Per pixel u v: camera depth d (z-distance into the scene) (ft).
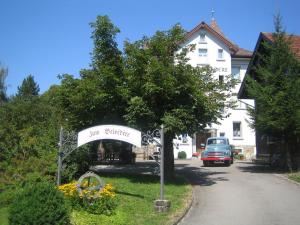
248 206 50.42
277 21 83.20
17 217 29.60
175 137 68.44
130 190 55.67
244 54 171.63
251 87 83.25
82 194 40.19
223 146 104.68
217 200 54.19
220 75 165.07
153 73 61.52
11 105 64.49
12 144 54.80
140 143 45.78
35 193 30.42
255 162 114.73
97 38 69.41
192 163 114.62
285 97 78.48
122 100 67.51
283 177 75.05
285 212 47.01
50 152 54.24
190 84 62.85
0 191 47.75
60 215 30.45
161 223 38.81
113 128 46.19
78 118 70.59
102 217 38.04
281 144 89.04
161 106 64.85
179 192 56.65
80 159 57.67
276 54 81.66
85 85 66.95
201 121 66.69
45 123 63.05
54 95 75.10
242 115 163.12
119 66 68.80
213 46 167.32
